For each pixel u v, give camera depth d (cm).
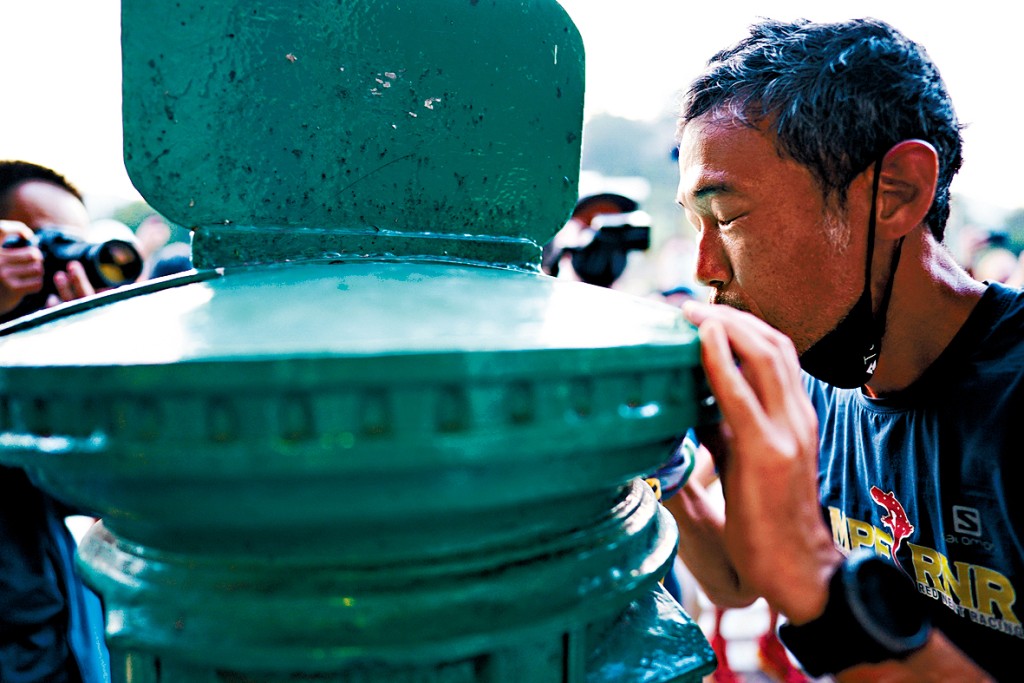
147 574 43
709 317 50
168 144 54
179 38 54
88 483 38
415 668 41
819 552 55
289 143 57
